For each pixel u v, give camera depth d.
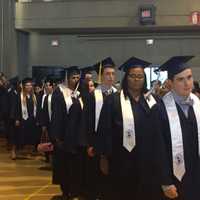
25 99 12.29
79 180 7.02
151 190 4.20
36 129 12.34
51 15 16.34
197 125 3.95
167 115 3.94
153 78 16.33
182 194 3.88
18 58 17.03
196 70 16.77
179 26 15.44
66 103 7.08
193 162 3.92
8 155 12.69
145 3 15.57
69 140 6.87
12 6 16.62
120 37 17.23
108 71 6.21
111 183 4.91
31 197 7.79
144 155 4.31
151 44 17.03
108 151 4.82
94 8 15.99
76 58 17.55
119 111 4.85
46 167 10.80
